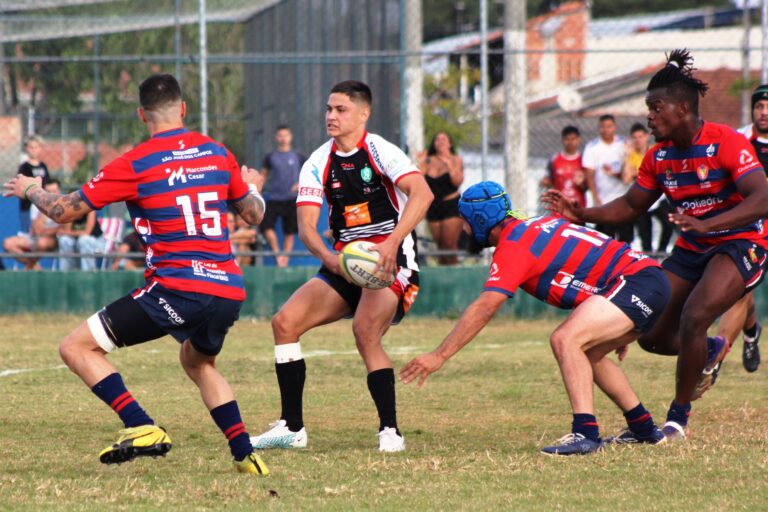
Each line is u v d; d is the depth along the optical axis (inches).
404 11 2181.3
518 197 2165.4
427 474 784.3
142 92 771.4
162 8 2610.7
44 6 2434.8
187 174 758.5
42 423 1037.2
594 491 722.2
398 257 924.0
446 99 3459.6
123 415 750.5
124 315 754.8
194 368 796.6
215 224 765.3
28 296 2022.6
